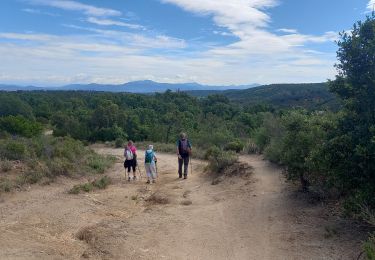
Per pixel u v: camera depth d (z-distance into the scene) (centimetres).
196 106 7744
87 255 708
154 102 8088
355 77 768
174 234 820
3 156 1616
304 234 752
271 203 988
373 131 696
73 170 1639
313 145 955
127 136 5969
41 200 1148
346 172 750
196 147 2919
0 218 939
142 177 1741
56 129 5931
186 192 1276
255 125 4731
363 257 603
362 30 764
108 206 1133
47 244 755
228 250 720
